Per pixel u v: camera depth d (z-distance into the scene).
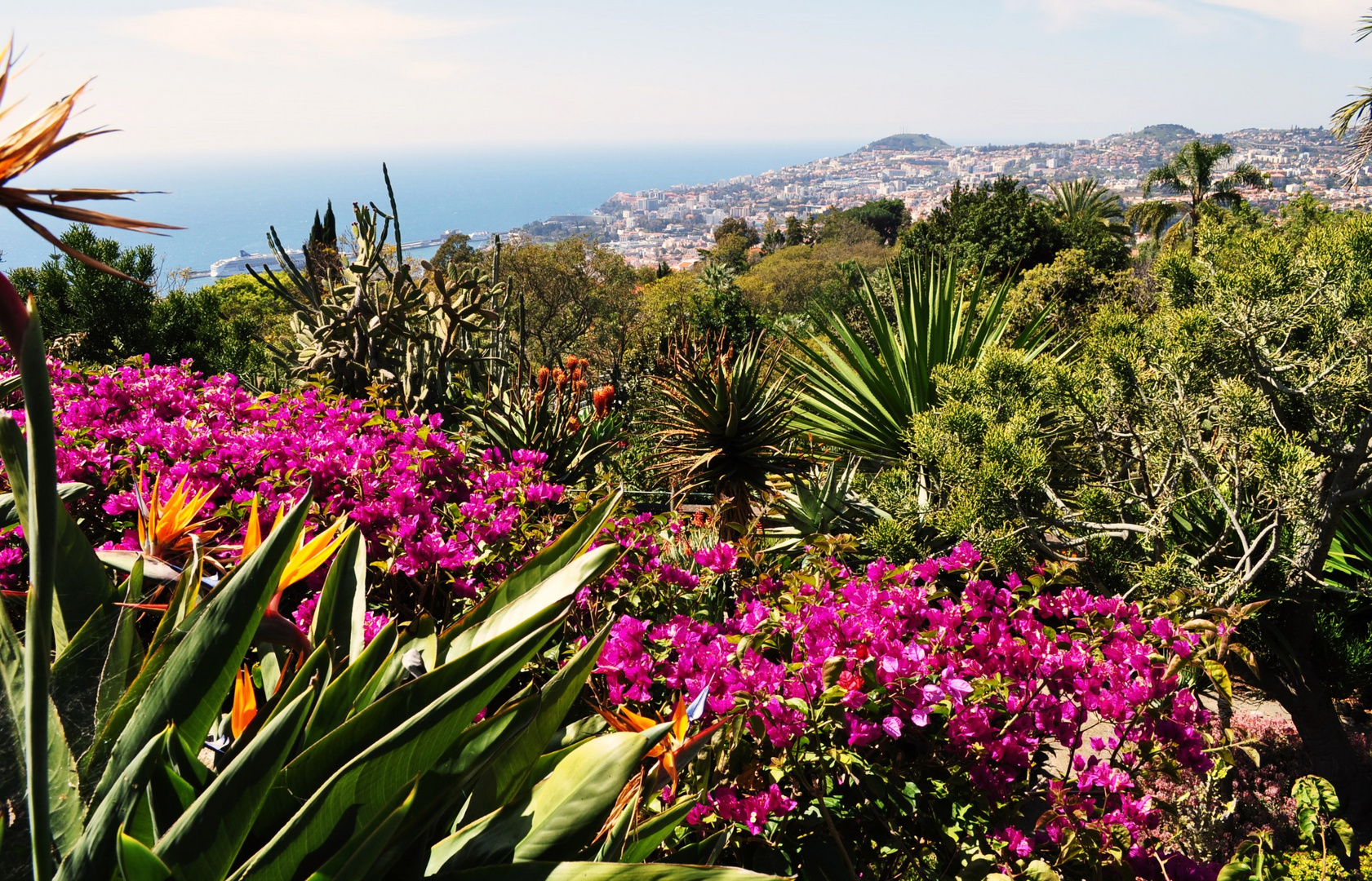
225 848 1.07
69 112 0.62
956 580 4.67
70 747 1.29
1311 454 4.12
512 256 29.20
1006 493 4.55
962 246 33.12
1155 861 2.62
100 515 3.45
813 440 7.57
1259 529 4.93
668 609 3.03
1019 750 2.41
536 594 1.59
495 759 1.29
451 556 2.96
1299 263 4.38
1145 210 36.06
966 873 2.21
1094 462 5.89
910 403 7.41
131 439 3.79
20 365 0.64
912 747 2.73
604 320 29.34
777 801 2.17
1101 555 4.57
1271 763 4.25
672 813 1.39
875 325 7.68
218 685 1.28
